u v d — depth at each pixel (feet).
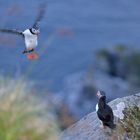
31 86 33.58
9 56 222.89
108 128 37.76
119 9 334.44
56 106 32.83
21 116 31.19
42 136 31.32
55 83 199.82
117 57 198.18
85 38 279.08
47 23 293.02
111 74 197.26
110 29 298.97
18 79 33.60
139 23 311.68
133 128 38.04
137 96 42.57
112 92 182.91
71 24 301.84
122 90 185.57
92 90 180.24
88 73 192.85
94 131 39.37
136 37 287.07
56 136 31.81
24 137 30.86
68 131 40.40
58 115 32.58
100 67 199.41
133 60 196.65
